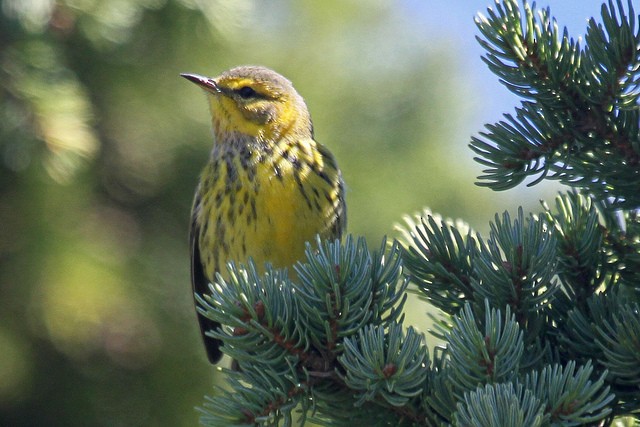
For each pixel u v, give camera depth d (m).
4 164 11.77
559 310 6.30
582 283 6.41
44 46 11.30
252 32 14.26
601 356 5.85
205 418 5.54
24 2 11.09
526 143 6.30
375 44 15.16
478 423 4.73
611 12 6.12
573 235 6.39
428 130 14.92
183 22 12.58
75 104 11.55
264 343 5.69
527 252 5.84
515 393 5.09
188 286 13.41
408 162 14.66
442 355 5.71
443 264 6.32
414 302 12.87
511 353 5.27
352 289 5.65
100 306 12.51
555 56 6.29
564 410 4.96
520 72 6.33
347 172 14.30
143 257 13.17
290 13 15.07
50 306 12.38
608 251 6.66
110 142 13.45
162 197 13.66
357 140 14.68
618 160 6.33
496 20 6.29
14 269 12.30
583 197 6.82
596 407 4.93
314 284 5.66
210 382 13.52
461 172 14.86
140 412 13.41
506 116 6.32
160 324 13.24
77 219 12.62
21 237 12.29
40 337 12.88
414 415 5.70
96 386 13.32
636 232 6.67
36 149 11.44
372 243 14.09
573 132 6.29
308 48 14.88
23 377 13.02
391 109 14.85
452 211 14.62
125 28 12.40
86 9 11.84
